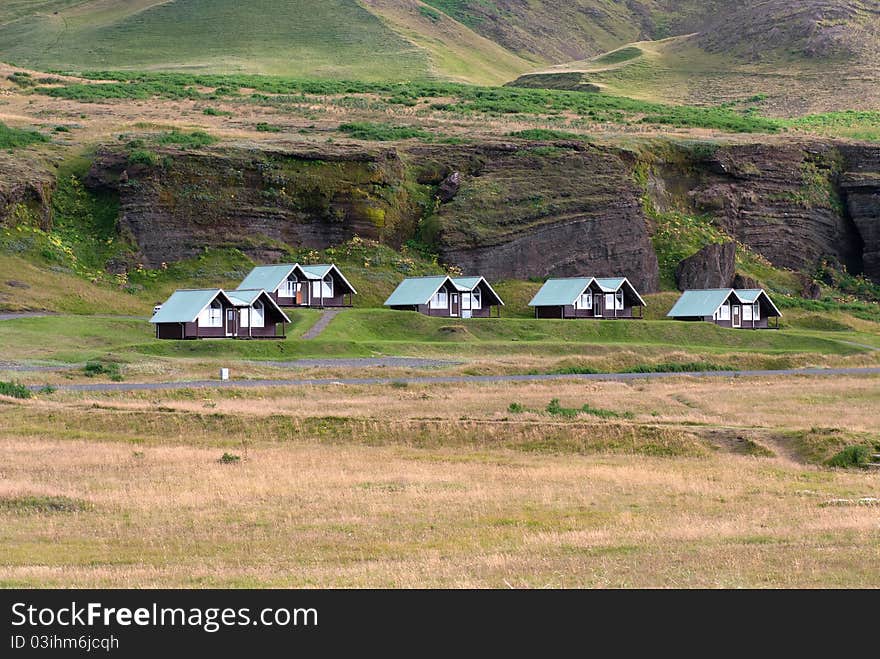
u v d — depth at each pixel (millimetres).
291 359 147500
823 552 51500
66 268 197250
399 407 100375
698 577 47469
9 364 129500
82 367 126188
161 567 50344
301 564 50812
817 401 112312
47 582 47500
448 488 69000
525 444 86625
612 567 49312
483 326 184250
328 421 90438
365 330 178500
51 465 74688
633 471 75125
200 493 66375
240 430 89750
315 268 197750
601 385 121312
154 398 104875
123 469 73938
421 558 51531
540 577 47781
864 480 74750
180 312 162250
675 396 114375
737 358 153750
